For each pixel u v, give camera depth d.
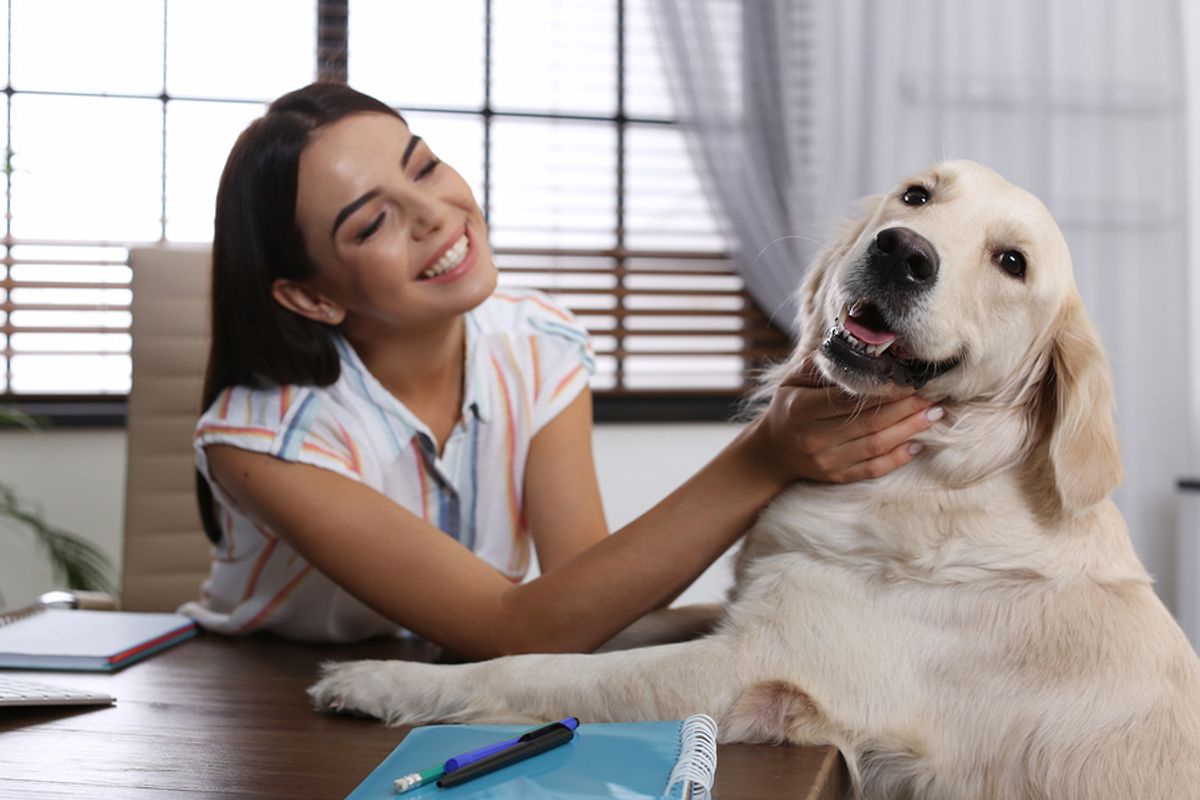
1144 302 3.21
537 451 1.47
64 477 2.84
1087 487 1.06
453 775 0.73
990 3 3.12
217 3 3.04
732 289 3.22
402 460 1.36
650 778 0.73
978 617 1.03
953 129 3.12
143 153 3.00
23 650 1.19
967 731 1.00
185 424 2.13
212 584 1.47
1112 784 0.98
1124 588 1.07
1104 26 3.17
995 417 1.11
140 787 0.79
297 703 1.04
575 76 3.20
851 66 3.09
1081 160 3.18
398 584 1.14
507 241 3.18
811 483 1.12
